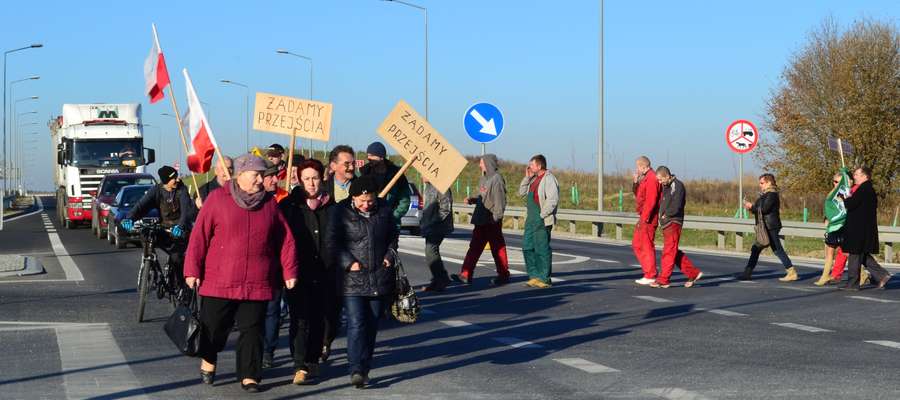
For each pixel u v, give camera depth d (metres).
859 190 16.53
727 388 8.43
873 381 8.71
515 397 8.12
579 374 9.13
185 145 11.88
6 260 20.77
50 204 83.38
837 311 13.82
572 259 23.25
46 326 12.29
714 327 12.23
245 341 8.38
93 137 38.38
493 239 17.42
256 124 11.13
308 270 8.90
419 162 10.55
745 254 25.48
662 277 17.00
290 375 9.20
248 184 8.34
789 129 46.16
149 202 13.43
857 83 45.03
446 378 8.98
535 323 12.62
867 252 16.52
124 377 9.02
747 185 56.12
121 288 16.70
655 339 11.26
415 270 19.97
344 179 10.87
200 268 8.41
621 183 66.69
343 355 10.27
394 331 11.95
